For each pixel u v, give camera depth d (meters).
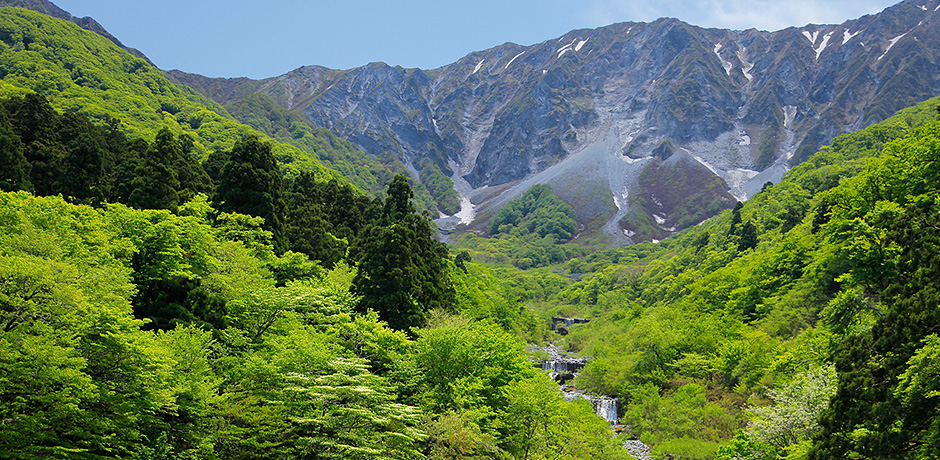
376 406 33.62
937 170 53.81
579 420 51.22
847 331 41.78
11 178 50.81
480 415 39.94
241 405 31.73
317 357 34.25
